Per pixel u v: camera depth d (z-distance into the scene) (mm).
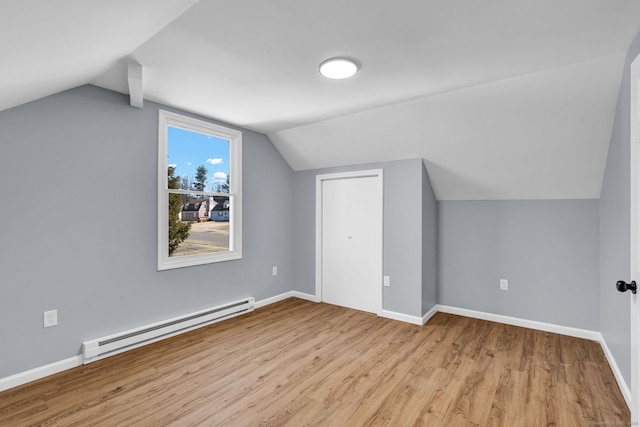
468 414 1797
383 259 3521
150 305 2771
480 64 2064
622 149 2023
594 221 2854
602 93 2154
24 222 2102
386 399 1943
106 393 1989
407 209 3354
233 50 1895
